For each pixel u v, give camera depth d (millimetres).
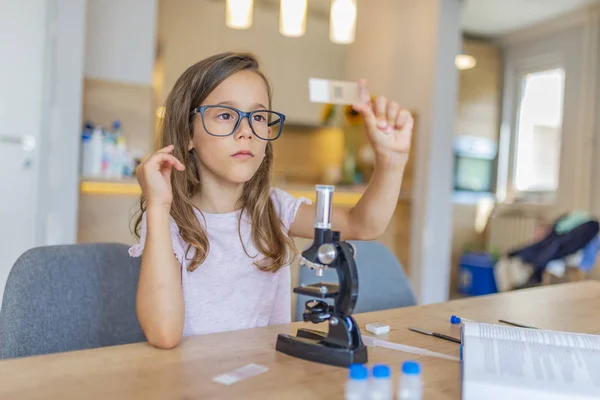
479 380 643
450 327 1065
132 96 3201
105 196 2939
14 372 718
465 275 5004
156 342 845
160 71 4609
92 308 1102
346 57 4863
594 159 4543
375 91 4387
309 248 820
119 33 3174
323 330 983
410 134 993
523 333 829
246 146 1029
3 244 2656
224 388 676
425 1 3787
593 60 4551
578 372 684
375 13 4398
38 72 2725
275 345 869
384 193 1053
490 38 5461
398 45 4082
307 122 5141
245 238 1167
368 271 1568
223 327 1128
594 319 1198
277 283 1224
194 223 1096
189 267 1091
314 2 4836
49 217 2756
